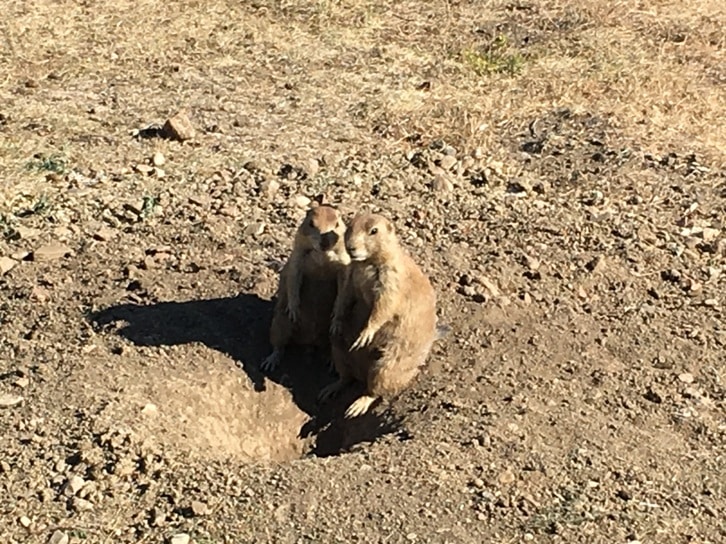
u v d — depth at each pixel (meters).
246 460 1.64
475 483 1.53
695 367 1.85
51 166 2.41
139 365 1.75
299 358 1.89
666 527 1.48
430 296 1.79
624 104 2.90
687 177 2.56
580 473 1.57
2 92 2.77
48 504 1.48
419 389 1.76
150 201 2.27
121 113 2.71
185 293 1.95
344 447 1.75
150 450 1.56
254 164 2.46
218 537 1.42
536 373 1.79
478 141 2.65
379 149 2.60
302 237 1.76
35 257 2.06
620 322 1.96
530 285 2.04
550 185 2.48
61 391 1.66
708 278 2.13
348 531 1.44
